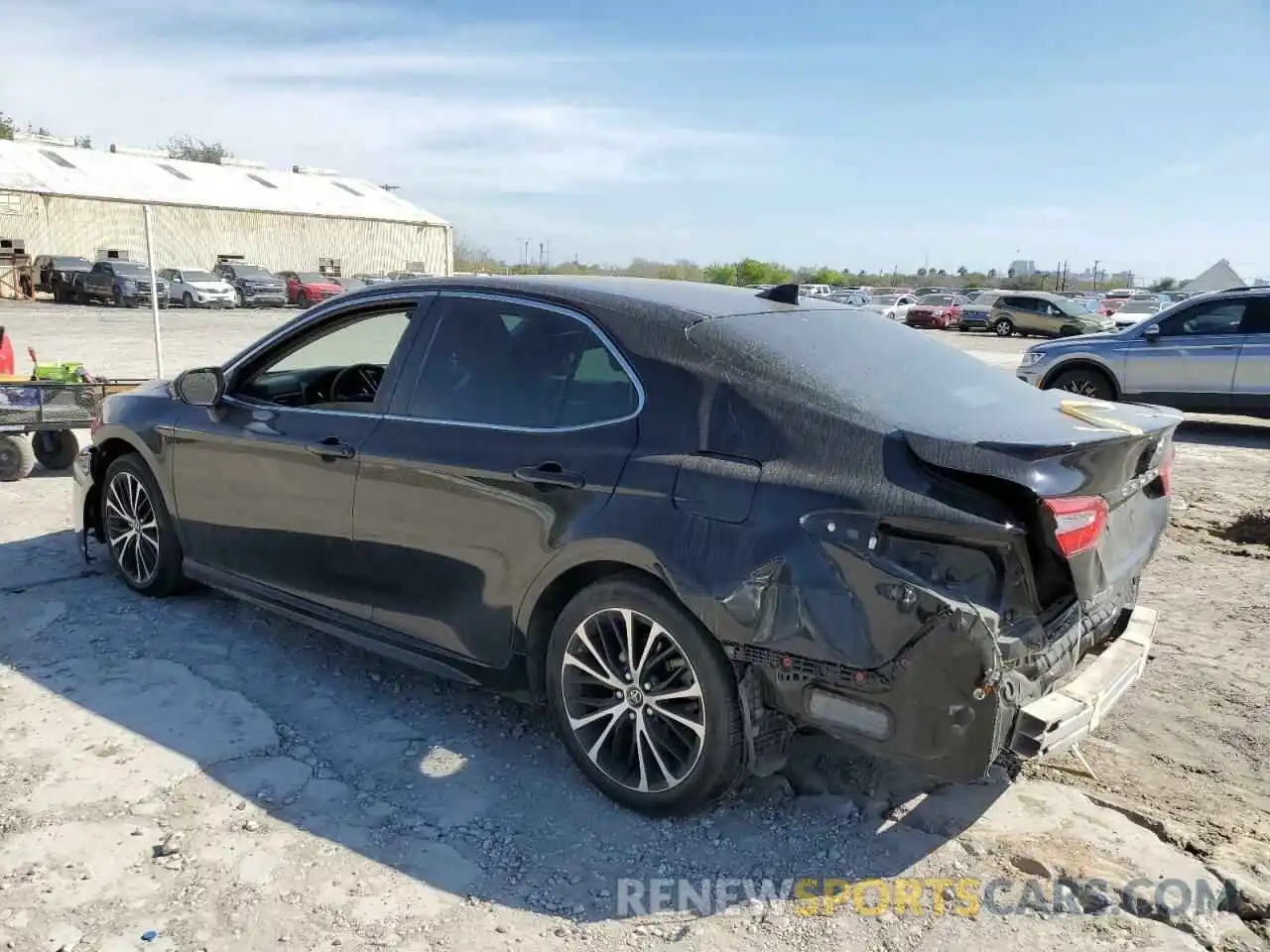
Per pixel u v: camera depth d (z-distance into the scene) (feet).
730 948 8.86
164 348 67.31
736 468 10.05
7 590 17.08
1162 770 12.23
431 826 10.57
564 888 9.65
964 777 9.06
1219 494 29.19
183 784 11.19
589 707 11.16
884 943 8.98
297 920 9.05
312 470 13.50
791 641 9.49
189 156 261.03
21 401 24.49
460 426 12.16
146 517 16.61
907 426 9.83
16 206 137.69
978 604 9.12
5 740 12.01
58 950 8.55
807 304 13.07
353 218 176.86
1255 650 16.31
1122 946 8.98
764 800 11.18
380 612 13.09
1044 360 43.93
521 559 11.34
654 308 11.50
